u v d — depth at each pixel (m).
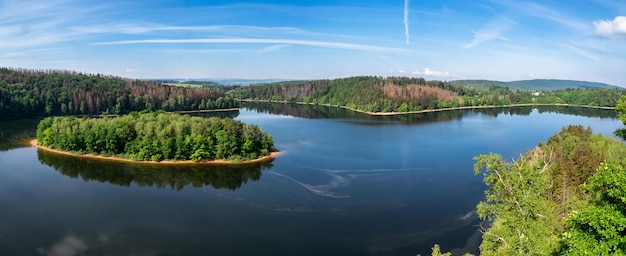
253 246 65.38
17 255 61.22
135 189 95.44
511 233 36.56
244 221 75.38
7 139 156.25
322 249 64.69
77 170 112.75
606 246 23.61
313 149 143.25
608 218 23.91
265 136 135.25
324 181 102.50
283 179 104.56
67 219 75.44
